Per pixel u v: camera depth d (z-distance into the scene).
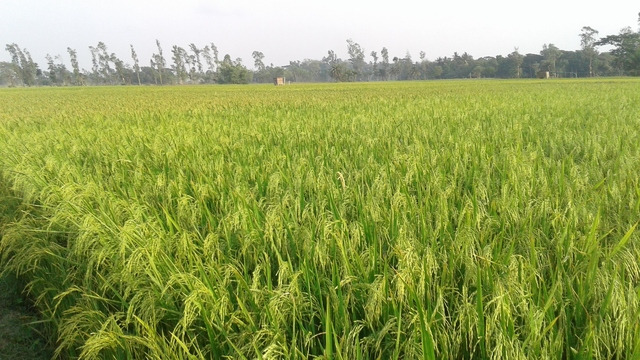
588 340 2.04
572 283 2.63
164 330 2.98
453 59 136.75
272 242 3.17
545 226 3.40
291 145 7.52
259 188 4.82
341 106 17.42
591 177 4.75
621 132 7.28
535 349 2.05
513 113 11.52
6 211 6.11
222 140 8.04
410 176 4.73
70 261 3.81
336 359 2.18
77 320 3.06
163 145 7.70
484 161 5.45
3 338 4.08
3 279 4.98
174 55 135.25
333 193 4.30
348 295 2.53
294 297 2.54
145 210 4.15
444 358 2.12
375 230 3.32
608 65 102.44
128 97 33.25
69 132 10.53
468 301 2.41
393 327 2.32
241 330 2.51
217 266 2.97
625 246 2.89
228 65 110.62
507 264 2.74
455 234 3.13
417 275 2.55
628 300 2.21
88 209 4.22
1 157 7.87
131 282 2.95
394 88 40.94
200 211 4.10
